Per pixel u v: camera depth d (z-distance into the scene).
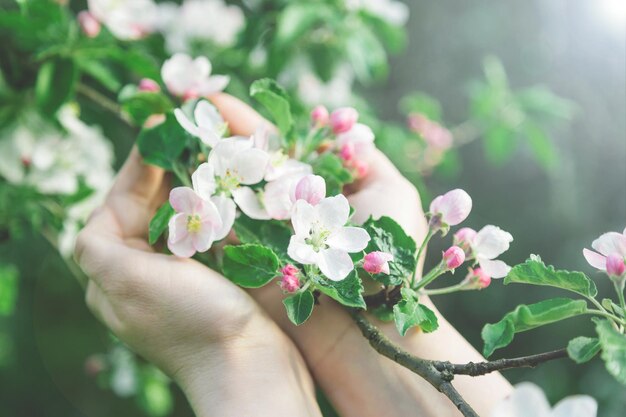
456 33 1.87
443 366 0.49
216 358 0.56
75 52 0.74
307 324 0.59
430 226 0.55
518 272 0.50
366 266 0.52
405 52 1.84
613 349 0.44
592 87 1.76
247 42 0.93
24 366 1.33
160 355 0.57
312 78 0.96
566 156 1.70
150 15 0.83
